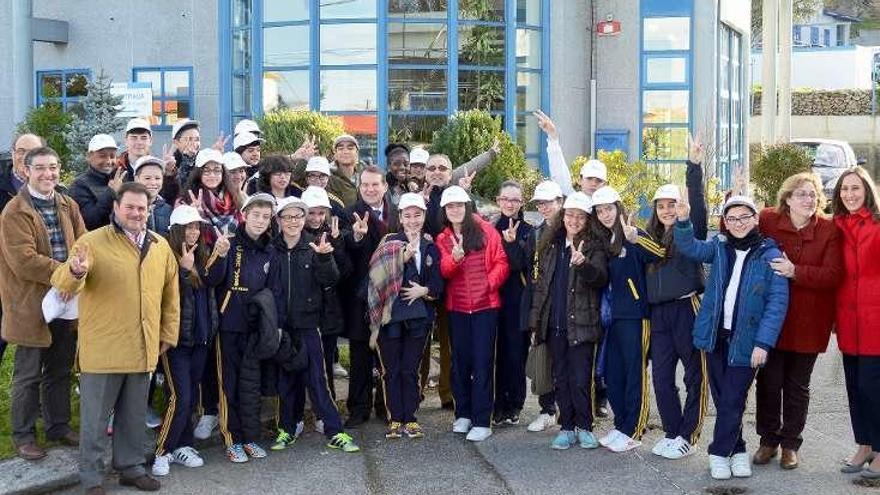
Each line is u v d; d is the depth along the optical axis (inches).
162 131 726.5
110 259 271.7
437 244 334.3
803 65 1824.6
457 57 652.7
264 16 665.6
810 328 291.4
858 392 291.6
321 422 335.0
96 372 271.7
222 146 375.2
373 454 315.3
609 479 290.4
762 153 854.5
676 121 751.7
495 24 668.1
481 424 331.6
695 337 293.3
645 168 603.2
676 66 749.9
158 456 296.5
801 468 298.0
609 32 746.8
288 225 313.9
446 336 363.3
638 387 315.9
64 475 281.1
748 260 287.7
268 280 312.7
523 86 697.6
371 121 648.4
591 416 321.1
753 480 288.2
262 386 318.7
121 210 273.3
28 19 612.1
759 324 284.7
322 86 653.3
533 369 325.4
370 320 328.2
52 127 661.3
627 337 314.3
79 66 743.1
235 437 309.9
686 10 745.0
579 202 313.1
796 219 292.7
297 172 373.7
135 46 729.0
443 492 281.3
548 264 323.6
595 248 313.4
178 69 721.6
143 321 274.5
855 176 288.4
